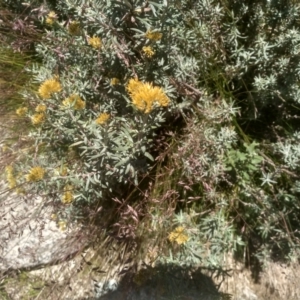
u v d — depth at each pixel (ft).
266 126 2.20
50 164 1.94
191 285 2.10
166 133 1.96
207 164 1.90
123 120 1.81
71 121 1.73
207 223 1.93
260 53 1.94
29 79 2.35
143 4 1.63
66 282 2.09
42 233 2.16
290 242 2.09
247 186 2.02
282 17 1.95
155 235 1.97
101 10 1.71
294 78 1.99
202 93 1.95
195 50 2.00
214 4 2.03
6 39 2.35
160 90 1.48
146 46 1.71
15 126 2.28
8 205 2.11
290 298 2.17
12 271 2.16
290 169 2.04
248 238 2.22
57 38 1.98
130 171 1.81
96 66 1.85
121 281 2.09
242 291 2.15
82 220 2.04
